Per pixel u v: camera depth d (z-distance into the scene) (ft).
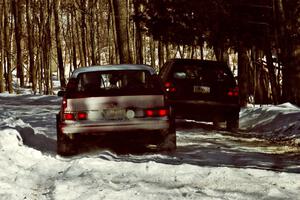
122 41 69.05
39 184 19.30
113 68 29.27
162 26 75.97
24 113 58.95
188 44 77.41
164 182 18.78
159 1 75.72
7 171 20.90
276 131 40.16
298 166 23.65
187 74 43.98
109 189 17.19
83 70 29.14
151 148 30.50
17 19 154.51
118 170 21.08
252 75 104.12
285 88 60.18
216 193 16.96
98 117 27.04
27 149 25.53
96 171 20.77
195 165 21.77
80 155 27.53
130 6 119.14
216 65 44.65
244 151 29.25
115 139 27.43
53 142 33.30
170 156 26.18
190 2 71.82
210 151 28.86
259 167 23.15
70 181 18.90
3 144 25.27
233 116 44.27
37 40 155.33
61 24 182.39
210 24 71.31
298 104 52.29
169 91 43.47
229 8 69.41
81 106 27.09
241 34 70.49
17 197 16.72
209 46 76.59
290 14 56.59
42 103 91.45
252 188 17.80
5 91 148.87
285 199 16.28
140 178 19.54
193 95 43.62
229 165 23.56
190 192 16.99
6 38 141.59
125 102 27.17
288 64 52.65
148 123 27.04
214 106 43.73
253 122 47.47
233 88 44.16
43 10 138.82
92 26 130.62
